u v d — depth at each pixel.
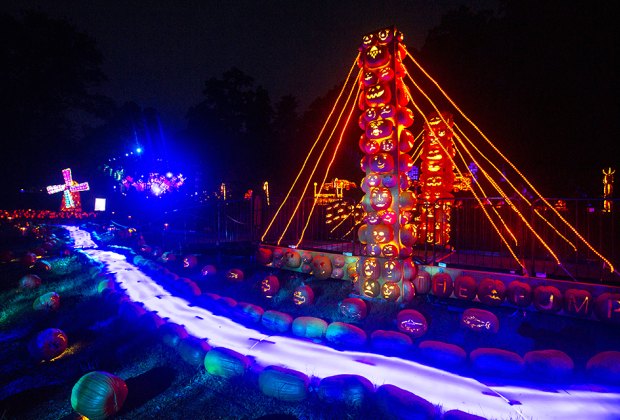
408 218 7.69
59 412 4.89
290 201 12.03
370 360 5.51
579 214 9.33
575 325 6.22
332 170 24.67
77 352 6.80
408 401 4.16
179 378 5.49
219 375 5.32
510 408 4.32
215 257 12.23
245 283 9.77
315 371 5.24
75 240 22.33
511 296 6.58
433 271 7.53
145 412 4.75
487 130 14.75
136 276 11.01
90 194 49.00
